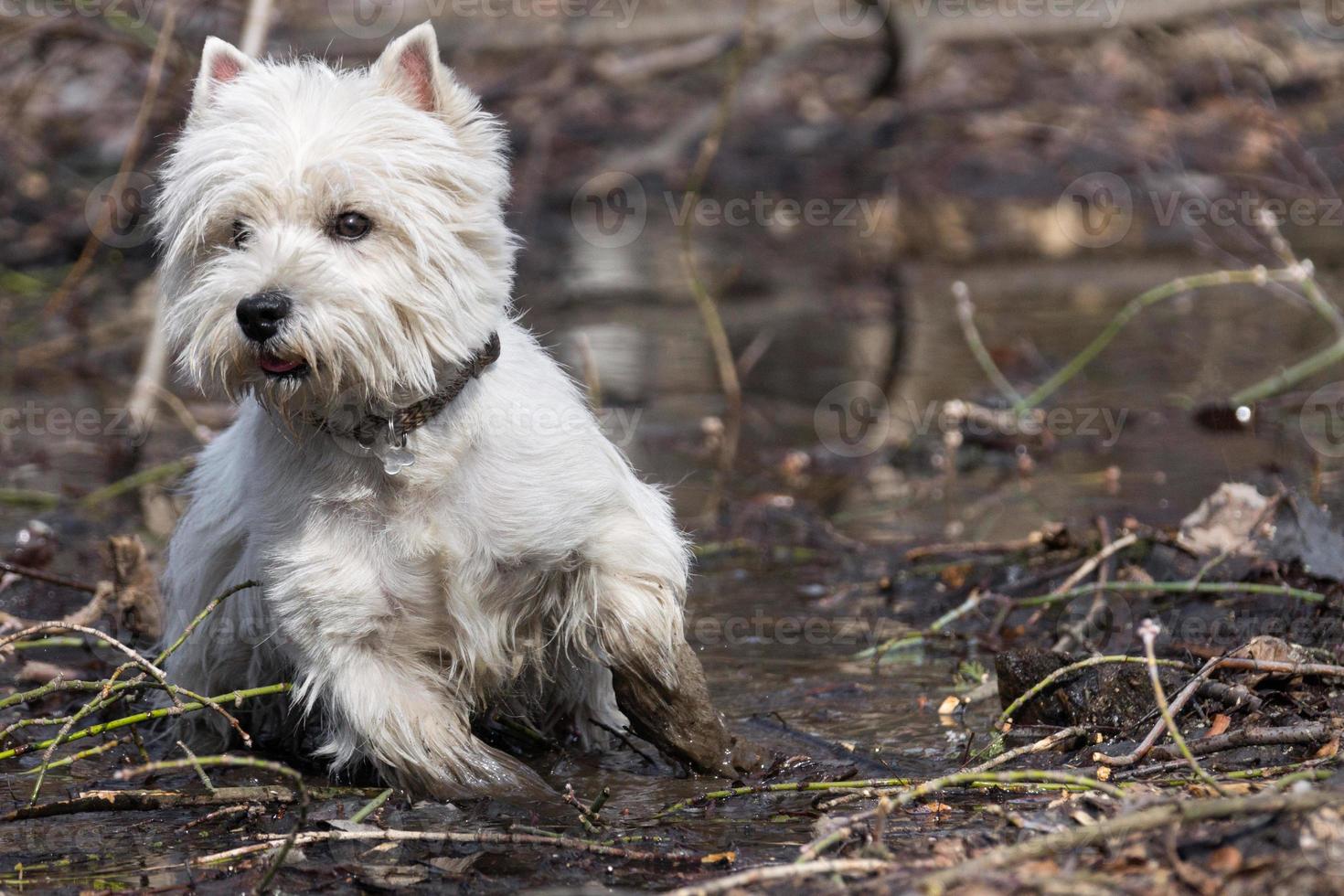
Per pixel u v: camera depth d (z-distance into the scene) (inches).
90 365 674.8
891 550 440.5
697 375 663.1
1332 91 1009.5
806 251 919.7
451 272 269.9
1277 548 365.4
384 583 276.2
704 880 227.6
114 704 334.6
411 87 280.8
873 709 322.3
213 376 268.8
